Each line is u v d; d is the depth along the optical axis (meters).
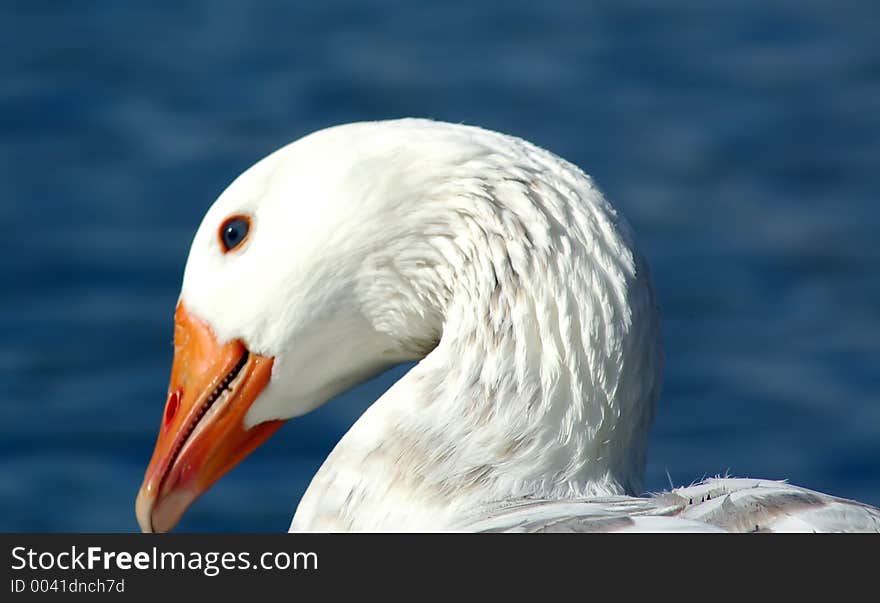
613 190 21.44
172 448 6.43
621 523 5.04
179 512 6.43
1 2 30.98
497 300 5.84
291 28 29.36
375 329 6.28
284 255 6.23
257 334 6.32
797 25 29.98
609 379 5.69
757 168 22.33
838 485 13.78
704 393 15.62
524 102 25.33
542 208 5.86
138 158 22.25
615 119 24.48
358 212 6.13
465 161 6.01
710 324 17.28
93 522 13.02
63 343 16.47
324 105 24.83
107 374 15.88
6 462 14.09
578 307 5.72
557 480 5.64
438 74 26.56
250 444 6.51
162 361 16.17
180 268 18.31
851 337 16.86
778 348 16.66
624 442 5.73
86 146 22.81
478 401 5.73
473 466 5.64
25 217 19.86
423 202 6.05
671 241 19.64
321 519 5.79
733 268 18.69
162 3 31.11
